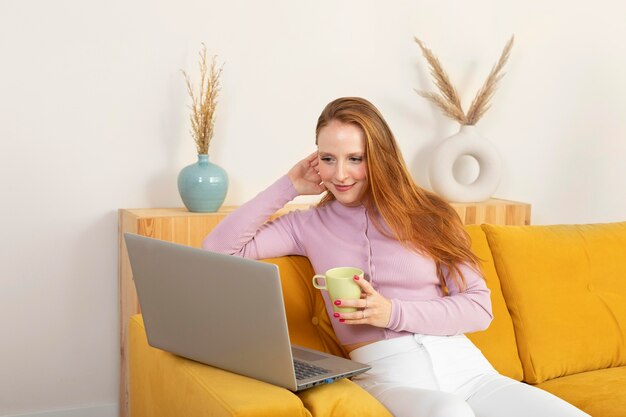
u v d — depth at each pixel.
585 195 3.77
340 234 2.16
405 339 2.01
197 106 2.99
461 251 2.12
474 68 3.45
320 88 3.19
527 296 2.41
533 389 1.95
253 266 1.58
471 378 2.01
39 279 2.84
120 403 2.96
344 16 3.19
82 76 2.82
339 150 2.04
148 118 2.93
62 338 2.90
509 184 3.59
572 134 3.69
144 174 2.95
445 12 3.37
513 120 3.56
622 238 2.62
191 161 3.02
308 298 2.22
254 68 3.07
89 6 2.80
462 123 3.30
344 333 2.09
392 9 3.27
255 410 1.54
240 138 3.08
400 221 2.09
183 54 2.95
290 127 3.16
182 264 1.73
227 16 3.00
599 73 3.69
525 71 3.55
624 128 3.79
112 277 2.95
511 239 2.46
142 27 2.88
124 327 2.86
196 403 1.68
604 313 2.47
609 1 3.66
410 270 2.09
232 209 2.95
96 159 2.88
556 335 2.39
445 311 2.02
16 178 2.78
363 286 1.87
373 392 1.94
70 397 2.94
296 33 3.12
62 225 2.86
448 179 3.25
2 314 2.81
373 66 3.27
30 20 2.73
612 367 2.48
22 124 2.76
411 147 3.39
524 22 3.52
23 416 2.87
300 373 1.75
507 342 2.36
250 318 1.64
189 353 1.83
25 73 2.75
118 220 2.92
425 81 3.37
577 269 2.50
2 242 2.78
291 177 2.22
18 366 2.85
